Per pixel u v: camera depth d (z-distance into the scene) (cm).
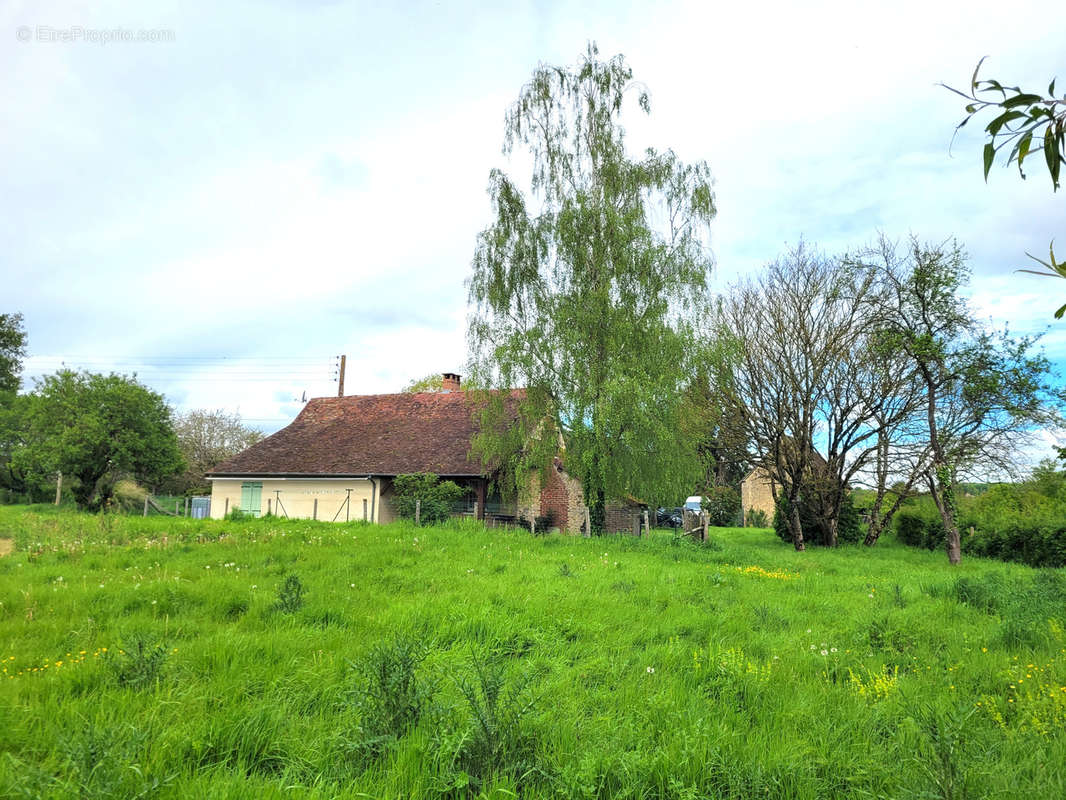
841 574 1612
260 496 2841
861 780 389
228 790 344
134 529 1670
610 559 1459
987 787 360
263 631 700
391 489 2672
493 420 2181
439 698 475
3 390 4491
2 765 357
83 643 629
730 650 635
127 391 2862
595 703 511
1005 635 741
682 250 2139
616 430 1955
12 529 1645
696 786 365
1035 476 2336
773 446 2830
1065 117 177
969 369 2242
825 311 2717
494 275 2186
